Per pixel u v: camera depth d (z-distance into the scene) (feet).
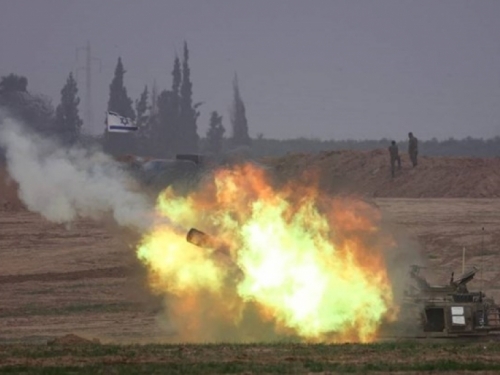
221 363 228.63
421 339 278.87
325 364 226.99
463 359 233.96
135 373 216.13
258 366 224.53
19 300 401.29
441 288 293.64
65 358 239.30
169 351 250.98
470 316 277.64
